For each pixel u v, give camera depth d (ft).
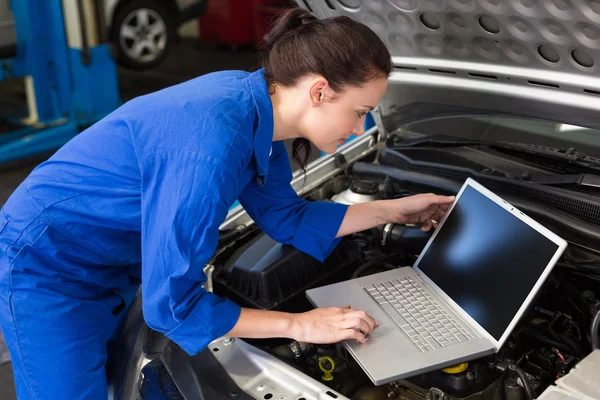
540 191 5.48
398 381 4.78
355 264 6.03
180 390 4.52
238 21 22.97
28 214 4.51
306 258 5.65
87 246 4.61
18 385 4.87
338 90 4.05
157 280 3.97
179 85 4.46
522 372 4.50
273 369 4.56
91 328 4.82
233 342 4.90
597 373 3.85
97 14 14.43
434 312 5.05
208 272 5.75
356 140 7.71
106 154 4.29
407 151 6.88
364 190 6.56
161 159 3.92
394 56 6.23
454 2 4.96
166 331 4.23
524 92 5.39
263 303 5.35
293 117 4.29
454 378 4.56
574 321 4.98
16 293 4.57
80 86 14.99
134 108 4.29
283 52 4.17
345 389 4.85
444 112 6.62
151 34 17.97
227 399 4.33
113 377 5.23
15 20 13.92
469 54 5.57
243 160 4.06
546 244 4.54
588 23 4.33
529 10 4.60
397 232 6.02
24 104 17.03
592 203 5.12
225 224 6.30
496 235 4.99
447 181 6.10
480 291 4.93
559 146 5.87
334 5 5.99
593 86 4.78
